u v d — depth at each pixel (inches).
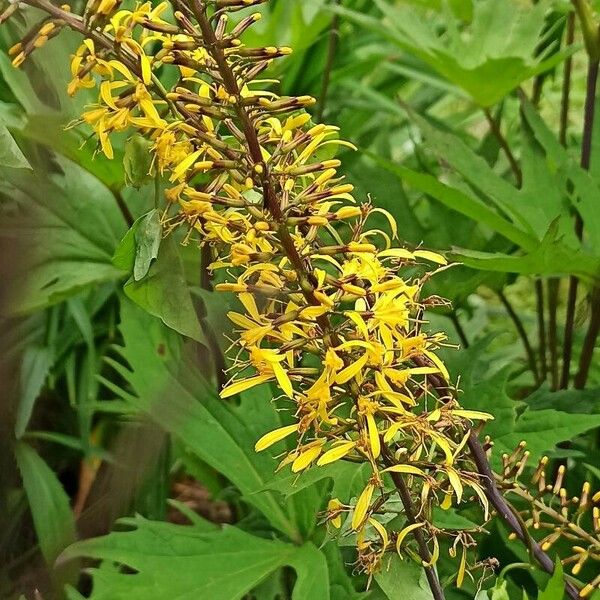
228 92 10.0
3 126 11.3
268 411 17.2
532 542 12.2
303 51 26.3
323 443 10.3
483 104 22.1
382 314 10.0
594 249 18.4
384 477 12.8
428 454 10.8
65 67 13.4
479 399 15.7
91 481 19.9
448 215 21.8
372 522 10.7
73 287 17.7
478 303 30.8
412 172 16.9
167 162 10.4
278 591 16.8
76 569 16.2
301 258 10.1
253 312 10.3
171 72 18.2
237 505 20.9
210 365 16.2
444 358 17.3
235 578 15.2
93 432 21.9
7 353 15.3
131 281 11.1
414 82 36.8
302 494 16.4
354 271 10.3
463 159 18.9
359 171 21.5
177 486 27.3
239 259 10.0
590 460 18.9
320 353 10.2
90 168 16.6
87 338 21.3
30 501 16.1
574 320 20.0
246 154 10.1
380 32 21.8
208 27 9.8
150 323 16.4
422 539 11.2
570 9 21.9
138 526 15.6
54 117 14.1
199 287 15.5
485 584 15.8
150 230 10.9
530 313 30.1
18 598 15.3
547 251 15.6
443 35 26.8
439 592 11.3
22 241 14.2
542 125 19.5
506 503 12.0
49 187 16.1
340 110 27.9
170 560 15.3
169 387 16.3
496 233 21.3
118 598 14.6
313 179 11.7
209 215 10.2
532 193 19.1
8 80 14.7
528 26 23.0
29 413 16.9
